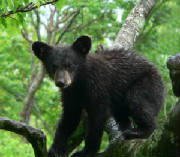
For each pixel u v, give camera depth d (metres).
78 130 11.34
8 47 29.73
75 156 9.91
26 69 30.53
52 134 23.41
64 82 10.21
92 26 23.86
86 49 10.90
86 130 10.57
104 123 10.38
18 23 9.71
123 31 13.05
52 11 25.06
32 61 29.23
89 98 10.56
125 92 10.84
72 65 10.62
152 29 23.25
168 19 23.23
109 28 23.44
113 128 11.27
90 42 10.80
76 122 10.88
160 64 16.41
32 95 26.20
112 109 11.12
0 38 28.70
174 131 6.48
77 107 10.92
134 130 10.04
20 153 19.00
